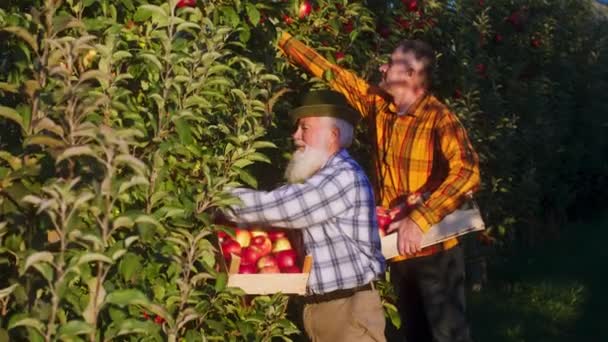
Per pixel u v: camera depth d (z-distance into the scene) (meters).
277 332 4.34
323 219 4.31
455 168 5.25
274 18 5.10
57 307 2.85
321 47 5.57
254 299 4.32
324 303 4.47
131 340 3.30
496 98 9.50
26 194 3.11
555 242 12.47
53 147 2.97
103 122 3.41
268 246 4.39
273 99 4.80
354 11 5.81
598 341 7.93
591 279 10.18
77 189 3.00
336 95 4.49
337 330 4.46
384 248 5.14
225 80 3.82
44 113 3.06
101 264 2.96
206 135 4.20
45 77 3.22
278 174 5.05
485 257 9.91
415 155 5.51
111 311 3.03
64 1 3.65
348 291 4.44
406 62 5.48
